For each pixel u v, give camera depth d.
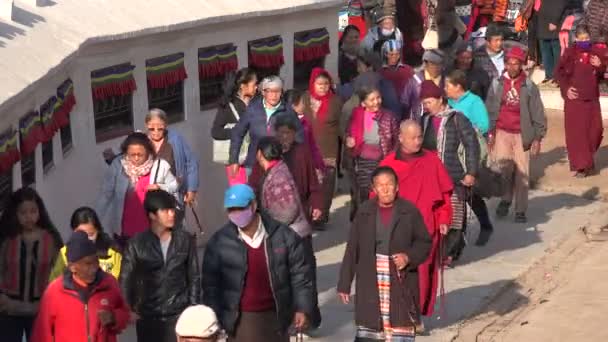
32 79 11.65
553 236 18.36
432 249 13.43
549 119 25.80
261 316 10.74
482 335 14.01
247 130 15.93
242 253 10.62
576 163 21.52
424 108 15.88
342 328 14.17
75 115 14.57
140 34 15.60
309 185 14.21
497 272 16.55
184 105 17.30
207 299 10.68
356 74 22.12
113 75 15.29
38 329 10.05
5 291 10.98
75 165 14.62
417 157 13.84
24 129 11.80
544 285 16.12
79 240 9.93
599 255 17.44
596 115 21.47
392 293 12.33
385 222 12.29
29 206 10.91
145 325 11.13
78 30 14.42
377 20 25.97
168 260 11.02
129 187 13.80
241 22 18.28
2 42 12.09
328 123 18.36
